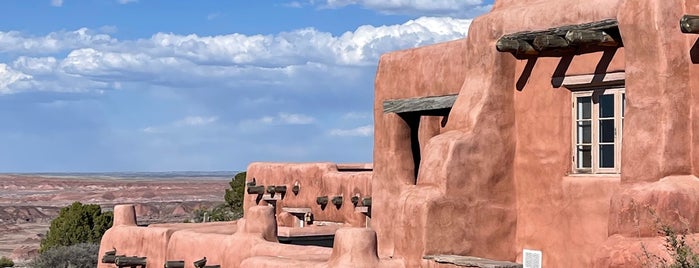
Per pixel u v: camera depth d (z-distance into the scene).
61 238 43.81
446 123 15.86
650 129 11.61
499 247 14.04
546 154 13.68
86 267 35.88
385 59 17.16
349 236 13.67
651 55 11.62
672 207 11.14
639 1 11.70
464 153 13.82
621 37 12.01
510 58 14.03
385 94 17.05
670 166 11.48
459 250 13.83
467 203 13.86
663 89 11.53
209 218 48.50
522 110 13.98
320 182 25.27
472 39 14.34
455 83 15.34
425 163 14.17
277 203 26.81
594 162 13.19
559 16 13.16
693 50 11.66
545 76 13.65
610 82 12.83
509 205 14.09
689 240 10.95
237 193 49.69
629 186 11.72
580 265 13.19
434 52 15.91
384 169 16.55
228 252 17.72
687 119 11.63
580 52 13.17
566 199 13.40
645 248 10.98
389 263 13.84
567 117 13.45
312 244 21.80
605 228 12.84
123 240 21.44
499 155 14.01
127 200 136.88
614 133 12.94
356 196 23.67
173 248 19.53
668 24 11.55
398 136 16.42
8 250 60.81
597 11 12.66
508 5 14.55
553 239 13.59
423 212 13.72
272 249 16.69
